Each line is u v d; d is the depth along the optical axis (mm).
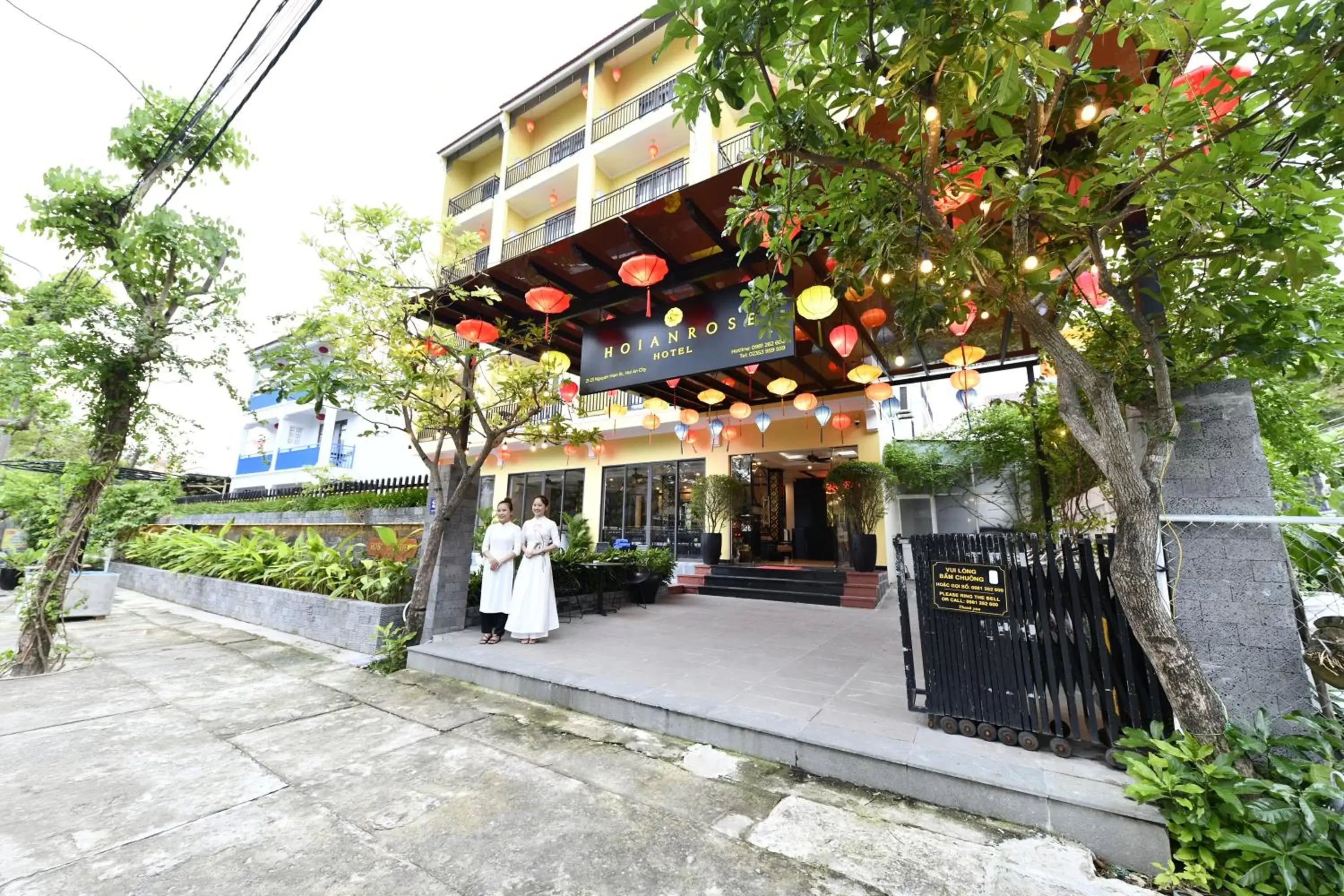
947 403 11742
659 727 3418
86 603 7238
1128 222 3188
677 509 12125
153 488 10414
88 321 4766
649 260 4141
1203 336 2713
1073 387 2676
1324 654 2211
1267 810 1949
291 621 6379
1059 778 2434
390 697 4117
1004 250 3555
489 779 2789
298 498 9492
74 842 2168
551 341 6984
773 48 2066
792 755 2932
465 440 5832
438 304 5836
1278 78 1897
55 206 4750
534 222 15062
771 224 2992
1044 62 1770
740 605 8438
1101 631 2654
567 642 5316
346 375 5055
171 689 4270
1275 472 4172
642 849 2178
